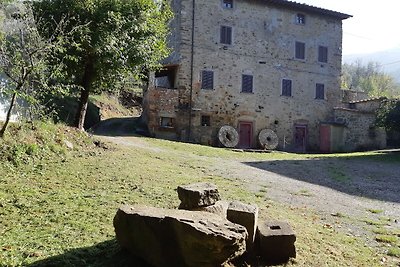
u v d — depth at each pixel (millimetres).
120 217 4000
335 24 26516
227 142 22406
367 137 24609
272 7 24516
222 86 22891
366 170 14422
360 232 6355
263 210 6852
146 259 3816
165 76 25312
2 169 7320
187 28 22234
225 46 23078
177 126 21625
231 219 4375
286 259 4426
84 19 10859
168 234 3639
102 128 21922
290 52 24922
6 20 9586
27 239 4438
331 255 4902
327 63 26109
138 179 8203
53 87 9547
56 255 4020
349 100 28859
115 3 11258
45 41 9039
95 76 12133
